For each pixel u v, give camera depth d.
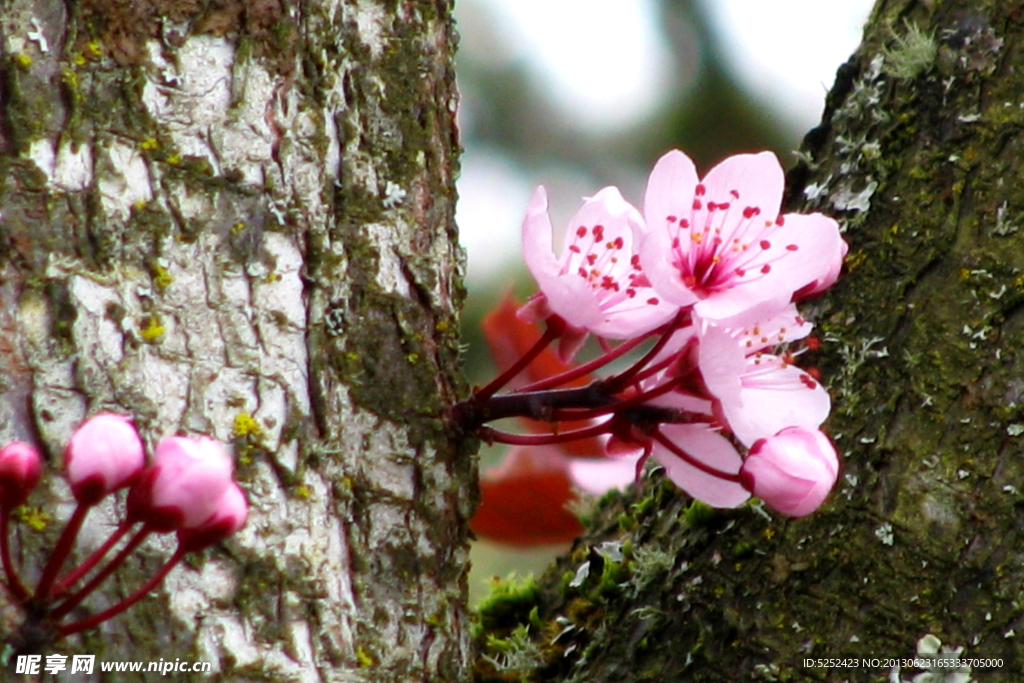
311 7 1.38
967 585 1.39
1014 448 1.39
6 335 1.36
